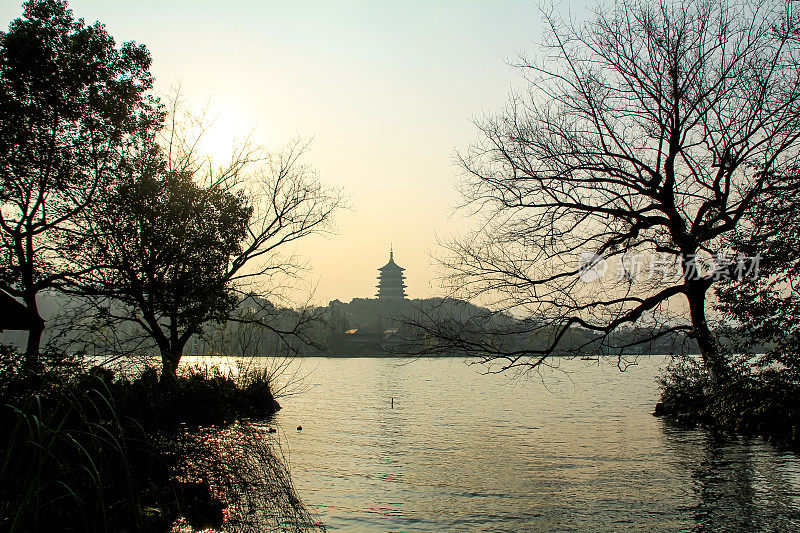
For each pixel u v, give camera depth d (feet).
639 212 70.38
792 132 64.64
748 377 68.85
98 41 69.72
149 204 71.46
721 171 68.59
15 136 62.85
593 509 40.81
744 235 58.75
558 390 146.61
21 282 68.13
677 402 87.66
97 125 69.51
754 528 35.94
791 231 53.93
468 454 61.41
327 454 60.95
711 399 74.69
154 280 72.38
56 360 30.48
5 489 20.98
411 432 77.20
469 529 36.78
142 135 74.43
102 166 72.13
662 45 69.31
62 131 67.77
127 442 28.78
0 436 23.52
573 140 71.56
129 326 90.89
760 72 66.64
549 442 68.64
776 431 63.52
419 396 130.93
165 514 26.68
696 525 36.86
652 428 77.30
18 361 31.40
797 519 37.27
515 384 163.12
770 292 57.88
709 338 70.49
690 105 69.00
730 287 60.49
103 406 27.84
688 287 70.13
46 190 68.23
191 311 74.54
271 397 97.50
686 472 50.78
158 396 32.55
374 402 116.78
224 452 33.04
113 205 69.31
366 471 52.95
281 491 33.47
